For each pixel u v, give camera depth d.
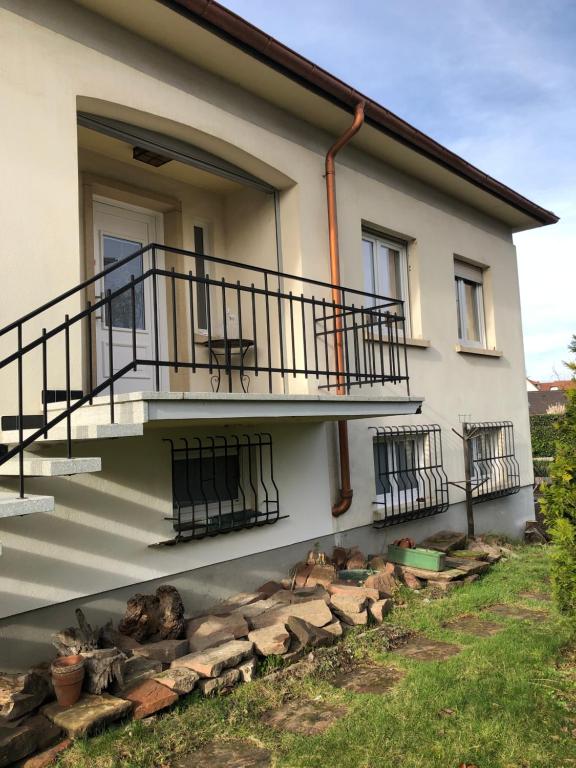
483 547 7.88
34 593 4.01
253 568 5.66
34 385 4.17
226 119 5.78
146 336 6.29
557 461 4.55
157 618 4.32
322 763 3.04
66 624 4.21
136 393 3.54
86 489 4.38
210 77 5.68
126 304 6.17
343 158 7.18
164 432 5.02
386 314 5.92
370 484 7.08
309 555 6.14
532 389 46.41
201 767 3.07
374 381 5.67
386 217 7.79
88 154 5.82
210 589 5.26
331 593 5.45
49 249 4.32
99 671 3.43
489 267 10.13
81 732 3.13
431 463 8.18
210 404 3.96
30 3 4.38
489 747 3.12
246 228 6.87
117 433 3.40
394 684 4.00
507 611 5.52
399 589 5.91
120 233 6.26
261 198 6.76
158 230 6.59
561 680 3.90
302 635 4.42
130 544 4.65
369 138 7.19
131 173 6.16
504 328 10.38
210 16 4.93
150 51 5.18
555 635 4.70
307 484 6.31
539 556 7.87
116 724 3.32
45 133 4.38
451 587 6.17
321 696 3.81
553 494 4.52
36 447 4.04
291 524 6.08
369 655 4.48
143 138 5.42
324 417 5.65
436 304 8.59
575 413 4.53
